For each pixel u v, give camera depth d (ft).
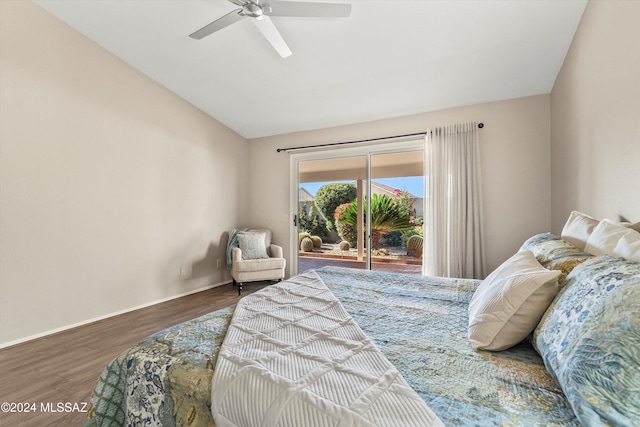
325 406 2.23
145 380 3.05
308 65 9.98
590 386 1.93
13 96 7.87
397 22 7.86
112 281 10.09
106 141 9.96
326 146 14.11
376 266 13.25
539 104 10.30
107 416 3.25
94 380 6.15
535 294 3.34
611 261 3.00
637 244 3.20
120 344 7.86
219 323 4.11
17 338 7.89
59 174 8.77
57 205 8.72
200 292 13.17
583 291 2.79
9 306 7.78
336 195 14.26
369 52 9.11
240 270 12.83
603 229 4.00
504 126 10.77
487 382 2.64
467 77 9.82
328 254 14.46
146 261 11.21
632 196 4.64
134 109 10.80
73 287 9.07
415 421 2.07
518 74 9.42
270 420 2.27
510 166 10.65
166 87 11.93
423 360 3.06
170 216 12.14
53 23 8.63
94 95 9.61
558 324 2.82
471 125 11.00
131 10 8.30
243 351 3.18
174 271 12.30
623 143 4.91
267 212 15.87
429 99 11.23
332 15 6.49
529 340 3.54
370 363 2.89
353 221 13.87
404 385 2.49
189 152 12.97
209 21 8.57
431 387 2.56
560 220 9.08
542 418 2.14
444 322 4.17
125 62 10.49
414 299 5.25
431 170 11.58
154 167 11.52
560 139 8.96
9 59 7.80
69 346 7.73
